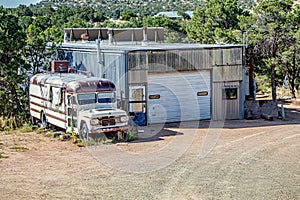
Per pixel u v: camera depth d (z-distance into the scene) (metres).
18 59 24.19
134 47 22.97
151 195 11.69
